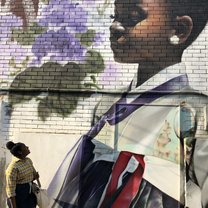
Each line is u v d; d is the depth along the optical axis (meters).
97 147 5.24
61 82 5.42
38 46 5.55
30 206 4.57
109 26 5.46
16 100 5.45
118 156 5.19
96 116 5.30
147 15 5.42
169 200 5.00
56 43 5.52
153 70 5.30
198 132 5.09
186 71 5.24
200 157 5.00
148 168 5.11
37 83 5.46
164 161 5.09
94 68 5.40
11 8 5.68
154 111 5.21
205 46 5.26
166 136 5.14
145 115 5.22
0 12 5.68
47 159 5.27
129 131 5.21
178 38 5.33
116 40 5.42
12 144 4.84
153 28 5.39
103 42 5.44
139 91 5.28
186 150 5.03
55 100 5.40
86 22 5.51
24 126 5.39
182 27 5.34
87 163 5.22
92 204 5.13
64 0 5.60
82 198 5.16
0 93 5.48
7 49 5.59
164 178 5.06
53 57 5.50
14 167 4.52
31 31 5.60
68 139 5.29
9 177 4.49
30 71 5.50
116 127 5.25
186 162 5.01
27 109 5.42
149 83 5.28
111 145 5.22
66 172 5.23
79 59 5.45
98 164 5.21
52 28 5.57
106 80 5.35
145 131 5.19
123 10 5.48
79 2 5.57
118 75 5.34
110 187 5.14
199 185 4.95
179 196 4.99
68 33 5.52
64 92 5.40
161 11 5.41
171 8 5.40
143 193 5.07
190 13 5.35
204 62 5.23
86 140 5.27
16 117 5.41
